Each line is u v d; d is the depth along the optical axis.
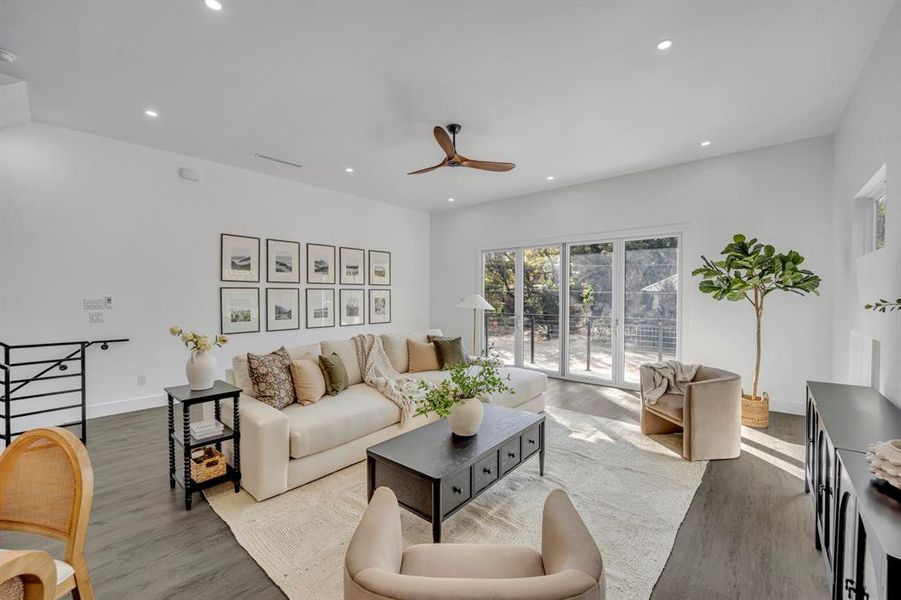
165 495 2.46
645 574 1.80
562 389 5.19
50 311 3.68
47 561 0.81
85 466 1.18
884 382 2.32
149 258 4.24
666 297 4.87
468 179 5.34
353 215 6.19
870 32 2.36
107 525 2.15
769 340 4.19
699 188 4.55
